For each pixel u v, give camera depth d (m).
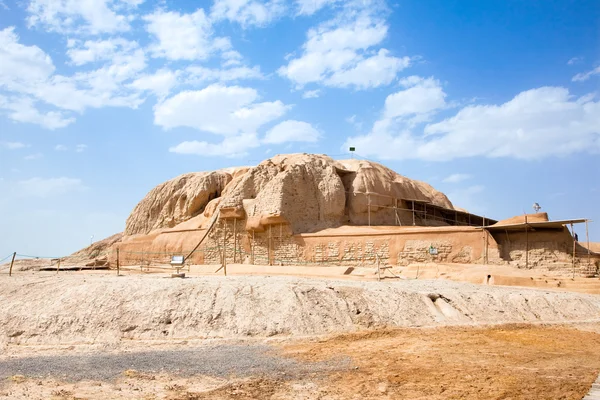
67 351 19.88
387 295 25.44
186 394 14.60
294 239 44.97
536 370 17.08
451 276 35.91
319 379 15.99
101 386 15.36
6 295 23.64
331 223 47.56
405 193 54.97
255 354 18.98
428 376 16.28
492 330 23.84
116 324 21.50
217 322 21.98
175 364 17.61
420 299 25.98
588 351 20.08
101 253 72.69
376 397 14.37
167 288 23.42
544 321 26.70
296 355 18.86
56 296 23.03
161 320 21.81
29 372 16.75
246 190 49.31
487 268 36.84
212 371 16.80
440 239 40.72
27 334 21.17
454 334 22.69
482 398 14.22
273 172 50.44
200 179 62.19
